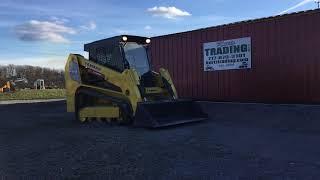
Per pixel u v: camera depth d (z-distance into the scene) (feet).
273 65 54.95
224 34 60.34
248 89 57.77
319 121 40.57
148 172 23.29
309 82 51.70
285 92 53.93
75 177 22.58
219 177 22.02
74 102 47.42
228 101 60.03
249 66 57.47
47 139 35.45
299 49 52.44
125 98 42.16
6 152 29.96
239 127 39.06
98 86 45.37
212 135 34.86
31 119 53.11
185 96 65.41
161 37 68.54
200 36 63.36
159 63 68.85
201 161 25.59
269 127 38.63
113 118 43.50
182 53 65.72
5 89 137.18
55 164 25.73
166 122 39.78
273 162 24.82
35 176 23.02
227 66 60.08
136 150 29.35
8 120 52.44
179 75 66.18
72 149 30.40
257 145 30.12
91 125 43.75
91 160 26.55
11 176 23.12
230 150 28.55
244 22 57.88
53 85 200.54
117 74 42.91
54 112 63.57
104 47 45.19
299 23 52.31
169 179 21.85
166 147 30.19
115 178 22.17
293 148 28.73
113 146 31.01
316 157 25.86
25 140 35.24
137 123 39.81
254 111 49.44
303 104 52.31
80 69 46.85
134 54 44.32
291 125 39.27
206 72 62.69
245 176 22.04
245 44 57.82
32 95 123.85
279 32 54.24
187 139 33.24
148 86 43.96
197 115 43.50
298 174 22.11
